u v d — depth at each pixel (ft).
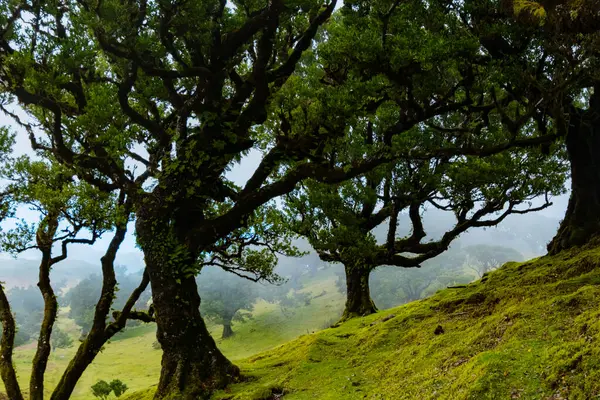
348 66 39.73
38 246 41.57
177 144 42.45
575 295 27.27
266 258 51.21
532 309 29.07
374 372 33.96
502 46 44.39
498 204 65.41
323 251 77.20
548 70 43.01
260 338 232.32
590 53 34.27
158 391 38.86
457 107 41.91
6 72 38.55
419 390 24.85
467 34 41.42
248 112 42.65
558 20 32.71
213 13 42.04
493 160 61.98
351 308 75.82
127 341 266.57
